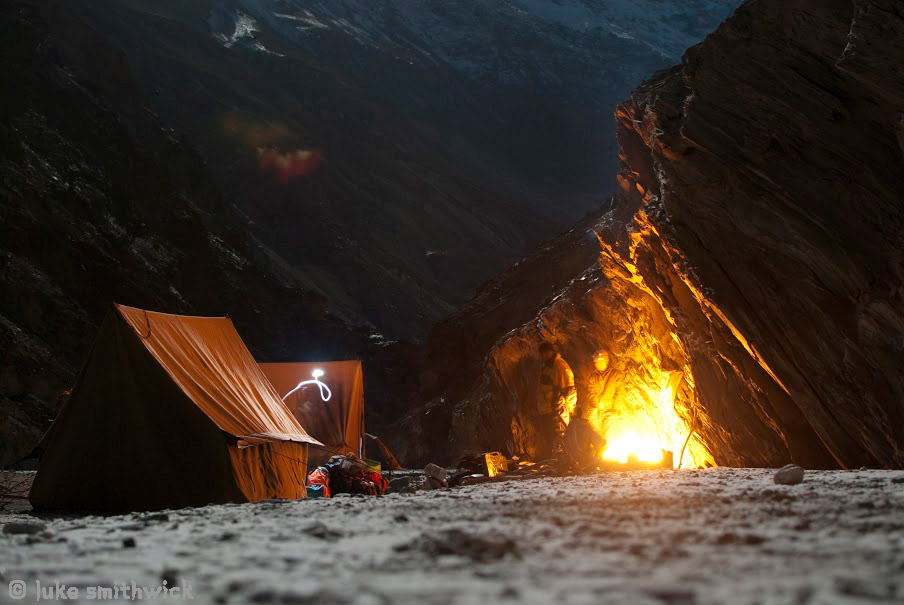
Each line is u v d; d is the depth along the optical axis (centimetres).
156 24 18100
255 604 282
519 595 286
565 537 456
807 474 1006
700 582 313
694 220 1442
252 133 15738
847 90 1232
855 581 288
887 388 1123
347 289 13138
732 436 1502
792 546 400
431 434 4300
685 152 1470
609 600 272
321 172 16162
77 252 4984
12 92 5888
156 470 1320
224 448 1326
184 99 15838
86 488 1329
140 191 6762
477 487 1102
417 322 13125
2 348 3647
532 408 2317
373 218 16038
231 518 688
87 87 7019
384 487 1753
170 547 475
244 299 7000
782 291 1309
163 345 1424
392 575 345
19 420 3391
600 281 2170
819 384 1263
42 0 8256
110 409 1339
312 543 477
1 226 4572
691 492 750
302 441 1571
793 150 1281
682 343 1622
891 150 1180
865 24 1081
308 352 7362
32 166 5341
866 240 1184
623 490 813
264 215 14175
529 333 2328
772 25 1330
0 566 399
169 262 6247
